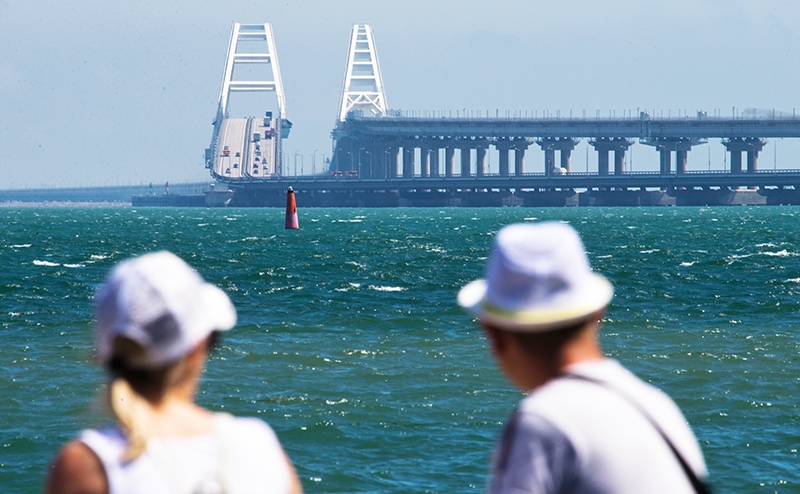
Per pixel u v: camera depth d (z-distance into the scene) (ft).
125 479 45.03
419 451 221.46
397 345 363.15
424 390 282.56
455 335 387.96
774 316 450.30
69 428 239.71
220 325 48.57
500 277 51.52
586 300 50.72
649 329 408.26
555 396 48.47
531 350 51.29
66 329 405.80
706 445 224.94
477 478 202.80
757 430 238.68
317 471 207.10
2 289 565.94
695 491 47.85
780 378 301.02
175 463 45.75
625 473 46.65
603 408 47.73
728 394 278.26
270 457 47.98
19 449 221.66
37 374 302.45
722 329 407.44
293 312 465.06
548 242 51.34
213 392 280.72
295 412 256.32
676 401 270.67
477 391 280.92
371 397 273.13
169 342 46.52
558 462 46.91
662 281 630.74
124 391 45.98
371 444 226.79
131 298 46.26
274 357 335.06
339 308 481.05
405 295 546.67
